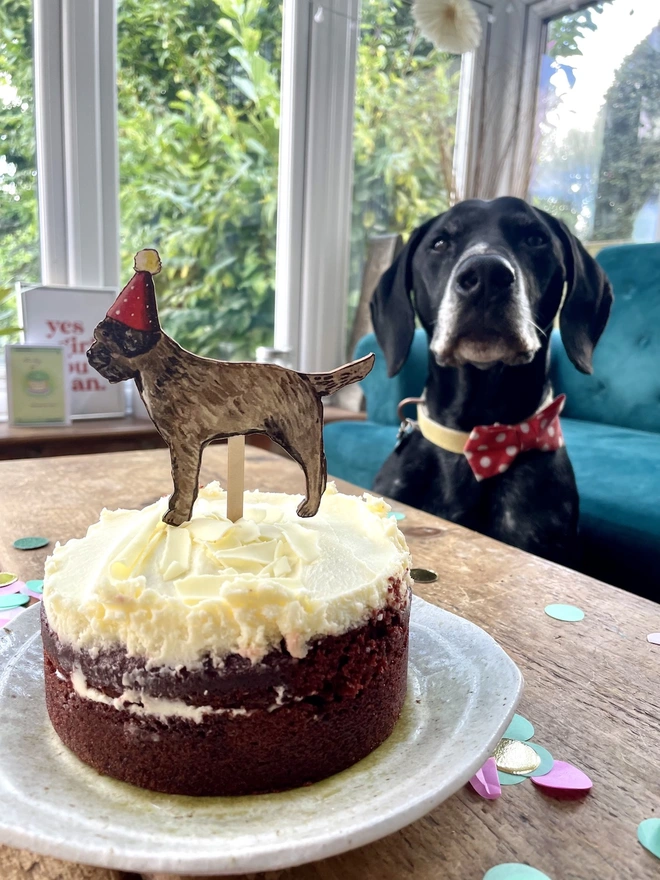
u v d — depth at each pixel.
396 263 1.42
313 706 0.39
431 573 0.74
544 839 0.36
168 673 0.38
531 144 2.50
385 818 0.31
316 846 0.30
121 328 0.43
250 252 2.23
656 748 0.44
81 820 0.34
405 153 2.46
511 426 1.15
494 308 1.08
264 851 0.29
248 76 2.10
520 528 1.15
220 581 0.41
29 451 1.66
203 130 2.05
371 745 0.42
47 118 1.75
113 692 0.39
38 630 0.55
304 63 2.13
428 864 0.35
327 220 2.29
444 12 1.66
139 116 1.93
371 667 0.41
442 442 1.24
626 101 2.34
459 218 1.22
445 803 0.39
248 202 2.19
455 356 1.15
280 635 0.39
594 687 0.51
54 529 0.83
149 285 0.43
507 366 1.18
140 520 0.47
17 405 1.73
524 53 2.58
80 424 1.81
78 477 1.09
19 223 1.81
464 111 2.54
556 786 0.40
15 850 0.36
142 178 1.97
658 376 1.83
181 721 0.38
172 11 1.91
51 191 1.80
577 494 1.21
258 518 0.48
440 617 0.58
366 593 0.42
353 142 2.30
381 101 2.37
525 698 0.50
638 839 0.36
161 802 0.38
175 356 0.44
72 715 0.41
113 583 0.40
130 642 0.39
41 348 1.74
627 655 0.57
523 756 0.43
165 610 0.38
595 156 2.45
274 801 0.38
